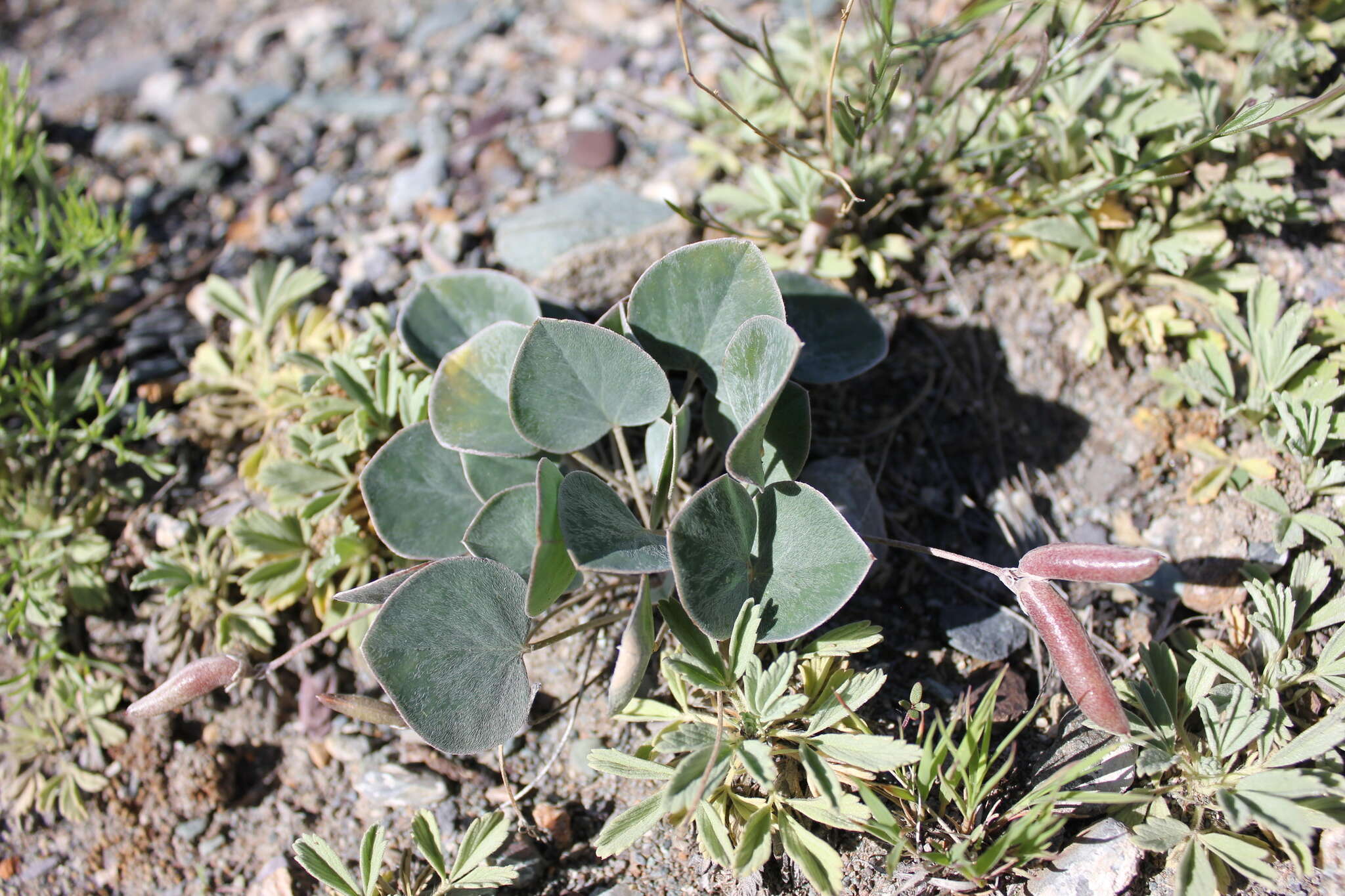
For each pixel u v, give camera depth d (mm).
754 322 204
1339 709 204
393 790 226
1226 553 226
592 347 207
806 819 209
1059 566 194
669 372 250
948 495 242
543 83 313
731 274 214
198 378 266
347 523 230
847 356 227
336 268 281
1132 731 205
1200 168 247
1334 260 248
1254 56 260
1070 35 249
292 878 223
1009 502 239
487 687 202
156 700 205
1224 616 224
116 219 299
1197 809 201
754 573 206
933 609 230
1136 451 238
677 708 217
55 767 237
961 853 197
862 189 251
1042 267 252
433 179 292
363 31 353
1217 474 230
